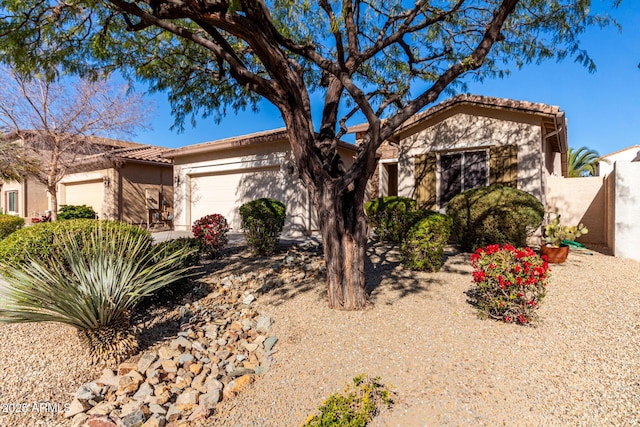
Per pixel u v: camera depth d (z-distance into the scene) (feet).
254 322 16.49
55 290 12.48
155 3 14.97
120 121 45.98
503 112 32.22
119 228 19.31
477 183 33.63
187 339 14.80
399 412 9.70
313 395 10.92
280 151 40.70
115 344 13.19
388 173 57.47
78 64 22.16
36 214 66.64
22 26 17.43
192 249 21.81
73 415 10.30
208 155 47.37
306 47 15.85
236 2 11.82
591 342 13.21
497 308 15.08
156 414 10.29
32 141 44.62
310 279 21.70
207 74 24.89
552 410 9.62
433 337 13.78
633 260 26.68
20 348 13.51
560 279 21.08
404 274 21.84
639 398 9.93
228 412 10.57
